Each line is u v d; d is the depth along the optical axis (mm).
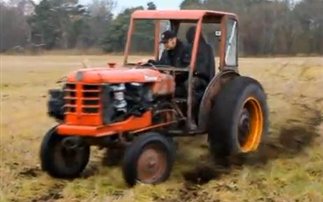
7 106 15250
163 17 8727
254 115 9133
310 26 48562
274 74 16828
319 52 48188
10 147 9898
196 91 8484
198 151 9016
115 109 7680
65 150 8211
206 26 8859
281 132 9641
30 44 63562
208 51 8609
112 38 41625
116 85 7684
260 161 8672
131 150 7535
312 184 7633
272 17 47812
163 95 8219
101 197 7293
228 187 7668
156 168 7781
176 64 8555
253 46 47469
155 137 7727
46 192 7668
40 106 15242
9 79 25922
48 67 35250
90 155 8945
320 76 15336
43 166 8125
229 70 8891
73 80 7656
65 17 63312
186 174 8234
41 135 11008
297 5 48781
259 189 7547
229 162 8664
